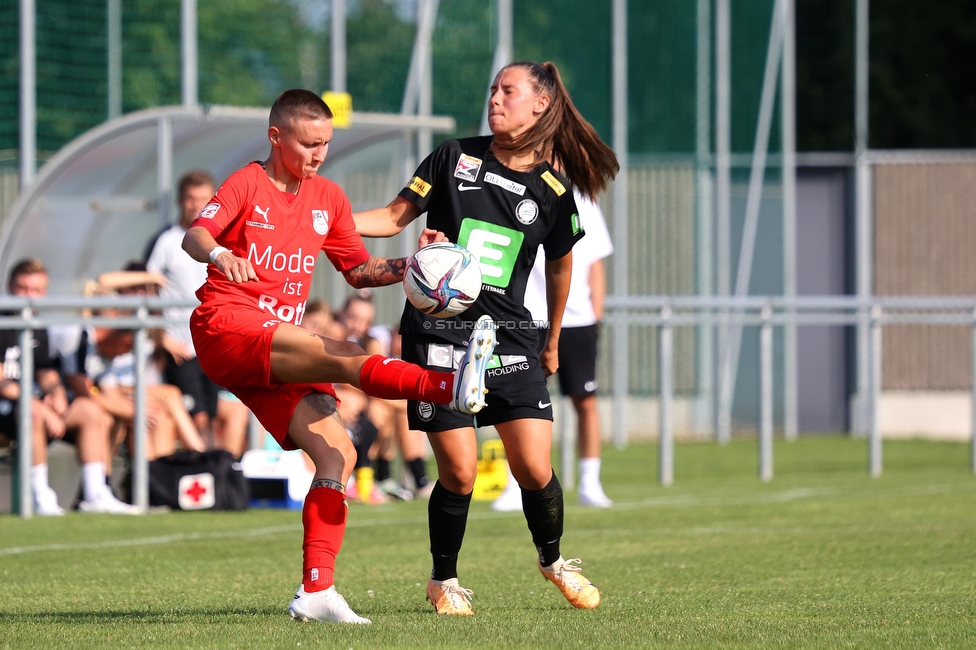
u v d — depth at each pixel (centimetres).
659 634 1409
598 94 5816
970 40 9488
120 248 4188
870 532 2661
